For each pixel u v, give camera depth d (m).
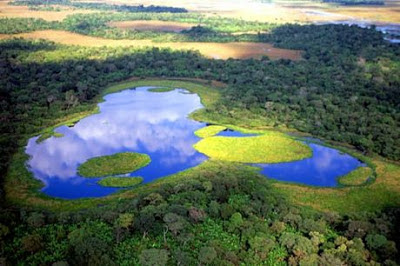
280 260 99.44
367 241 101.88
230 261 96.19
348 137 169.88
